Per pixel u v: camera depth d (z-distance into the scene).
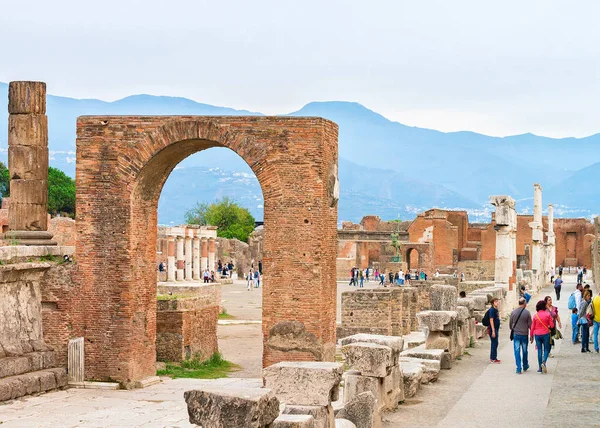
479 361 32.59
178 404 25.61
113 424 22.58
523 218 139.12
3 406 25.05
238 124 27.95
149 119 28.44
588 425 20.08
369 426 19.19
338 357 38.22
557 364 31.48
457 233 138.38
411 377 24.73
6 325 27.23
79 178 28.77
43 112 32.75
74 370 28.48
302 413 16.80
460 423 21.11
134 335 28.66
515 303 64.75
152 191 29.66
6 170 134.00
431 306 32.78
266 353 27.89
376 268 133.88
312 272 27.62
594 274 95.88
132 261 28.59
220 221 166.25
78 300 28.62
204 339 37.50
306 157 27.62
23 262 27.88
